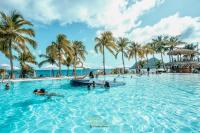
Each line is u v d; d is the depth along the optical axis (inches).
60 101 454.0
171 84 816.9
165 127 259.3
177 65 1888.5
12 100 468.1
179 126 263.1
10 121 293.6
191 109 361.4
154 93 575.8
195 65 1815.9
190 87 709.9
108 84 700.7
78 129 253.8
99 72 1588.3
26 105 408.2
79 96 523.5
